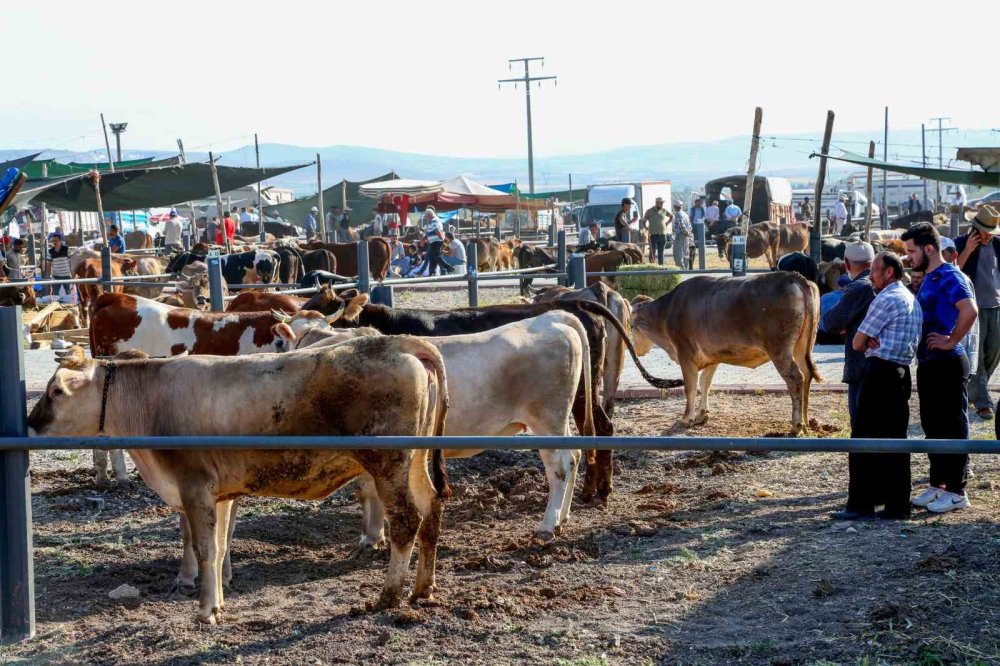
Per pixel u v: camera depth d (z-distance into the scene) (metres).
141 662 5.57
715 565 6.68
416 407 6.16
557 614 6.01
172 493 6.34
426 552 6.41
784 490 8.56
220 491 6.28
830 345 16.84
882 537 6.77
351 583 6.96
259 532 8.11
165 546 7.82
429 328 8.96
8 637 5.91
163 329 9.66
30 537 5.88
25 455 5.80
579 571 6.85
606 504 8.66
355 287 13.96
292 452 6.13
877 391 7.27
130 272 25.27
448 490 6.45
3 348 5.71
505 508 8.66
